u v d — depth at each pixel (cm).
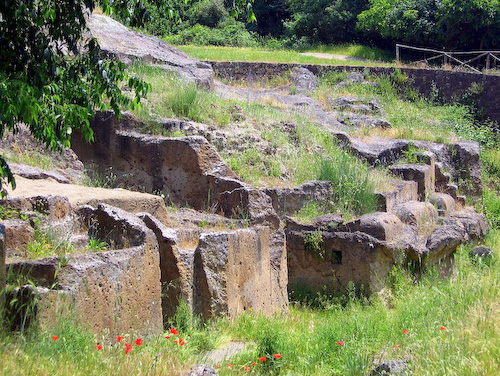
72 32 608
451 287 861
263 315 807
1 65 577
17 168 880
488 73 2416
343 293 1024
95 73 628
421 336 648
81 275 562
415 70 2408
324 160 1207
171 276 729
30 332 508
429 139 1688
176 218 913
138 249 641
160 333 663
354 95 2130
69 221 700
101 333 577
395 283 1027
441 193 1449
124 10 610
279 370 615
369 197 1145
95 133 1082
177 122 1130
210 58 2420
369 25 3081
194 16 3341
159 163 1042
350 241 1023
